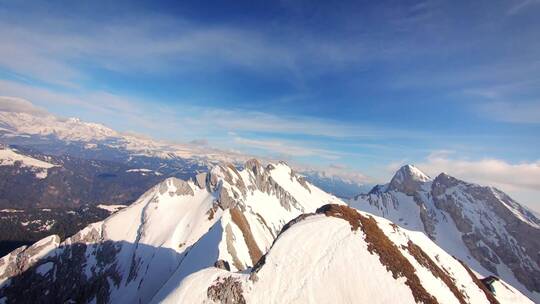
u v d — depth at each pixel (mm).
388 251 68938
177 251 166125
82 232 197000
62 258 184875
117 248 185250
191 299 57250
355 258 63469
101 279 168125
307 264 62281
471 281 88500
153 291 145500
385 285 59562
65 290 167875
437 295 63844
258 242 152625
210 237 124750
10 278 176750
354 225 74250
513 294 103562
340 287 57844
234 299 56750
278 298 56406
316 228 71625
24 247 192375
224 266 94438
